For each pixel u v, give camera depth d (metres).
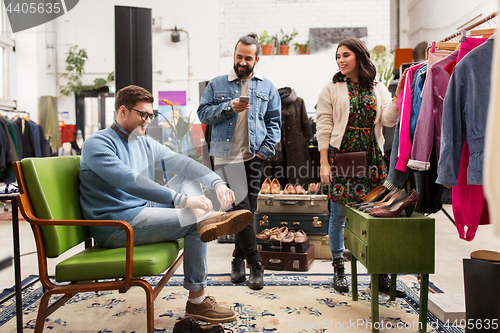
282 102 4.04
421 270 1.64
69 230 1.54
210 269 2.69
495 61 0.47
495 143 0.46
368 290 2.22
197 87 8.05
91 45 8.16
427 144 1.76
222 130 2.21
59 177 1.58
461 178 1.73
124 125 1.70
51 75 7.91
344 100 2.12
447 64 1.76
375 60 7.83
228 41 8.13
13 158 5.80
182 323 1.61
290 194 3.05
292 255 2.63
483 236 3.70
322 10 8.03
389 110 2.04
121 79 3.45
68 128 7.85
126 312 1.92
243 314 1.87
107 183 1.63
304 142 4.09
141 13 3.47
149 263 1.40
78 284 1.43
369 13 7.97
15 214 1.55
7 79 7.04
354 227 1.90
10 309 1.97
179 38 7.99
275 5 8.09
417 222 1.64
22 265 2.79
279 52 7.93
